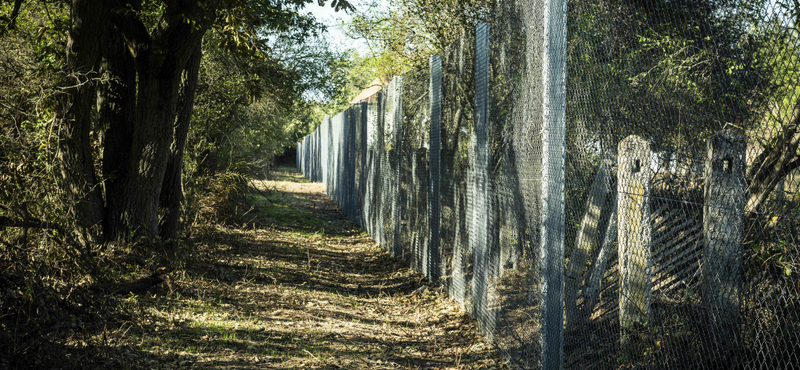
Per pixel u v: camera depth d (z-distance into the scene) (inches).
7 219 203.9
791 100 69.7
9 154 230.1
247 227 498.6
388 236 414.0
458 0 438.3
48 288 184.1
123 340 181.8
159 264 278.5
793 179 73.8
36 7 332.2
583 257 134.0
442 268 285.0
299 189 1023.0
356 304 277.4
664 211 102.0
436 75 287.9
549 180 142.3
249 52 268.4
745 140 80.3
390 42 531.8
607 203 124.1
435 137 292.0
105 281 241.6
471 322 231.8
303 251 415.8
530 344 158.9
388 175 415.8
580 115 130.1
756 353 83.0
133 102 292.0
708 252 89.1
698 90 86.7
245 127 570.3
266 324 223.9
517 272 172.4
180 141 328.8
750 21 75.5
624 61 108.2
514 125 174.2
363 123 538.0
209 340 195.5
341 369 179.0
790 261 75.5
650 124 100.7
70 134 257.4
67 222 254.7
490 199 207.3
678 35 90.5
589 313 132.5
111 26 279.3
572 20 133.0
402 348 209.3
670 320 102.2
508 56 181.5
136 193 284.8
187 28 278.4
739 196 82.8
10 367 145.5
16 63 283.7
